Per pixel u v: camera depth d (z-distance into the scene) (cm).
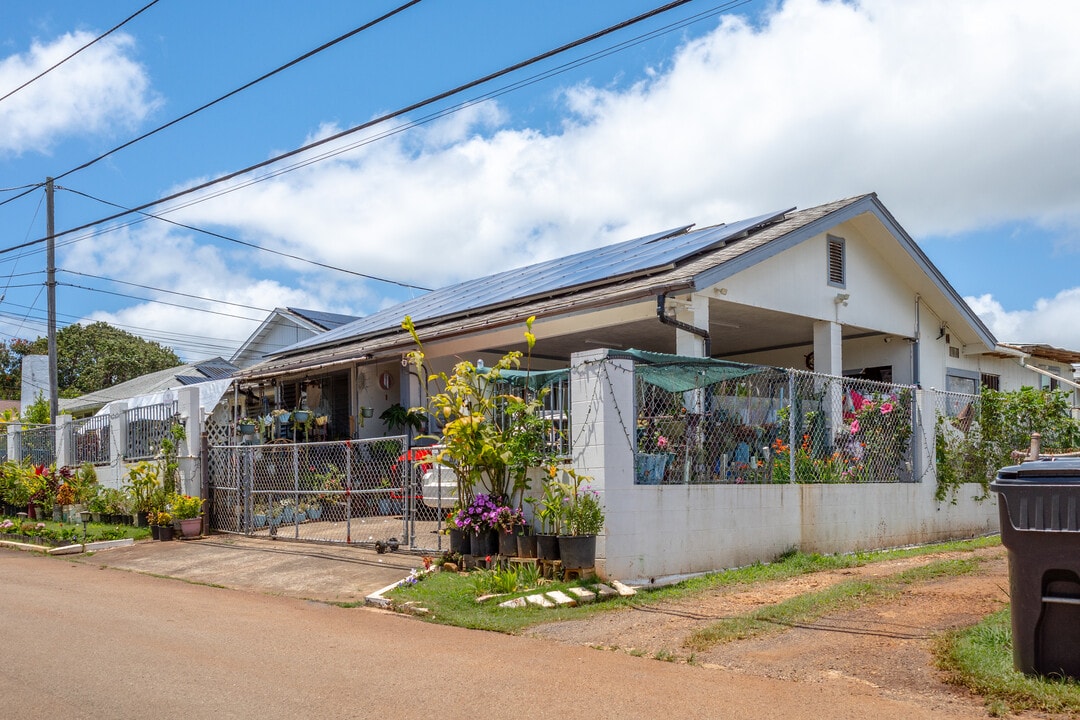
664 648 634
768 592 832
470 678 550
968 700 498
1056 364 1938
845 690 525
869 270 1502
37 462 1984
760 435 1044
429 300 1980
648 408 923
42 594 876
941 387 1628
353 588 914
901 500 1220
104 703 486
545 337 1347
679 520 915
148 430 1560
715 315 1375
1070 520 491
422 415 1558
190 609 802
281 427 1750
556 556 865
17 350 5269
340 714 472
